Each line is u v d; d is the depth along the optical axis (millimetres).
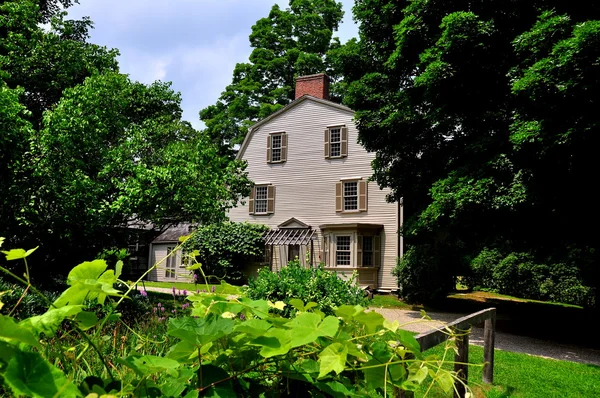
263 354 748
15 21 10156
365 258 16250
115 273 869
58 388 531
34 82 10414
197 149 9516
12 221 7906
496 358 6184
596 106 6281
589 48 5961
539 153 6871
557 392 4668
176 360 782
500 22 8344
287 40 25344
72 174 7789
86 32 13898
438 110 8844
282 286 5375
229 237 17734
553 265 15336
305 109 18266
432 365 937
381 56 11328
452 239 12227
